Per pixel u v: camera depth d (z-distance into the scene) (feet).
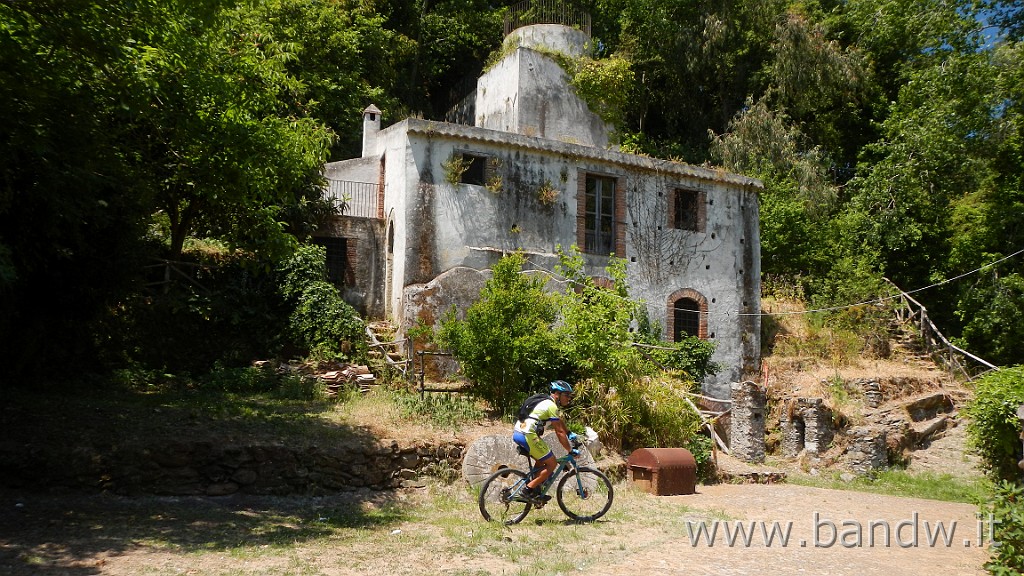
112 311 46.73
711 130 96.02
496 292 47.78
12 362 38.09
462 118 98.53
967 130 84.43
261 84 45.34
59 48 31.14
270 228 44.62
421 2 110.42
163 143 43.73
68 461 29.99
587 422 45.98
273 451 33.58
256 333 51.90
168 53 36.17
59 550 22.86
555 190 64.18
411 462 36.96
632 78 87.40
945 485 54.44
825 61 95.30
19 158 31.53
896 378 66.18
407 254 57.77
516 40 82.99
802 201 87.81
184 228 52.49
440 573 22.75
